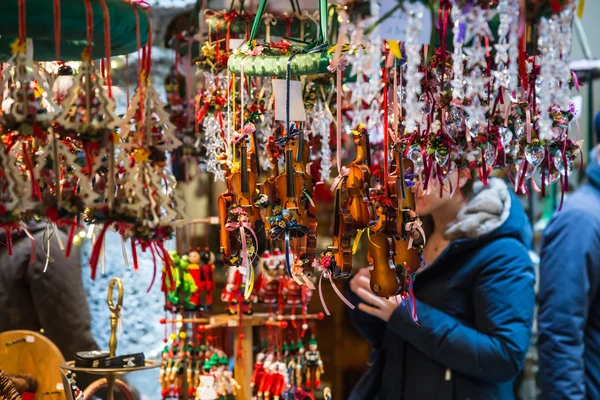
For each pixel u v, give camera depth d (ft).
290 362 8.05
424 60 4.91
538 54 4.96
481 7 4.20
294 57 5.09
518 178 5.54
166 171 4.82
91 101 4.41
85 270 9.36
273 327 8.13
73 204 4.40
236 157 5.44
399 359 8.06
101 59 5.62
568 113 5.30
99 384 6.77
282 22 6.95
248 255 5.17
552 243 8.53
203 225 9.75
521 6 4.11
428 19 4.28
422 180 5.87
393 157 5.01
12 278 7.91
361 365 11.27
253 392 8.12
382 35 4.16
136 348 9.53
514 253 7.72
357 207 4.91
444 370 7.79
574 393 8.18
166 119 4.68
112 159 4.44
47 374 7.11
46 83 5.43
